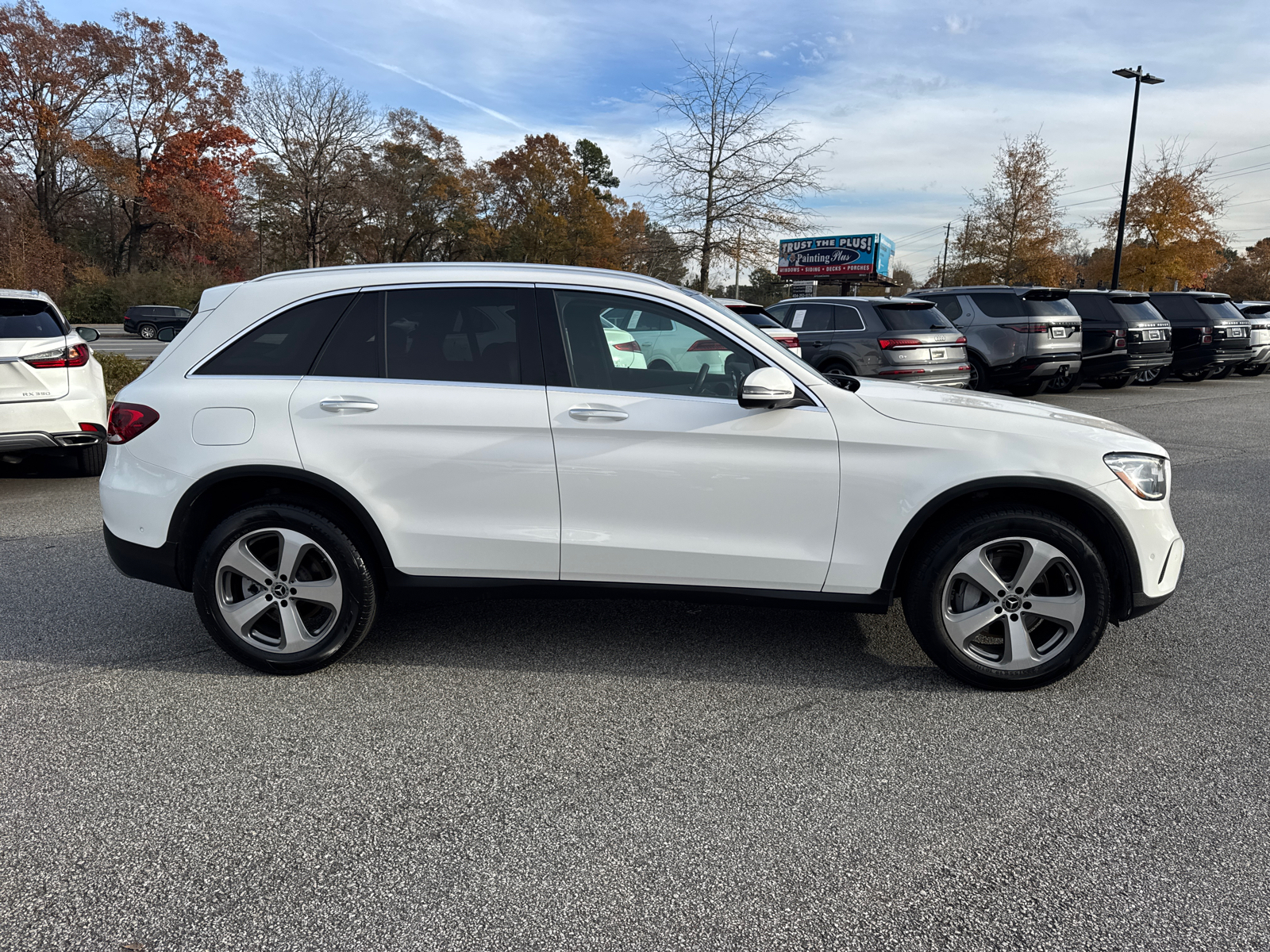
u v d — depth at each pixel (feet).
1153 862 7.62
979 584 10.73
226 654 11.86
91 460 24.82
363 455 10.87
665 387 10.95
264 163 143.02
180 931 6.72
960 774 9.08
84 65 144.97
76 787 8.75
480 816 8.30
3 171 140.97
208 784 8.84
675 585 11.10
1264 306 65.41
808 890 7.23
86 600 14.43
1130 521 10.52
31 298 21.99
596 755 9.46
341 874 7.41
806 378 10.84
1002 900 7.12
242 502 11.71
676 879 7.36
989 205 110.73
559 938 6.66
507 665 11.86
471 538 11.02
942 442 10.56
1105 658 12.23
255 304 11.39
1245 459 29.04
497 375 10.99
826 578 10.91
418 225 182.19
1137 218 109.40
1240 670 11.85
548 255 177.27
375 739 9.81
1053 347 41.55
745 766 9.22
